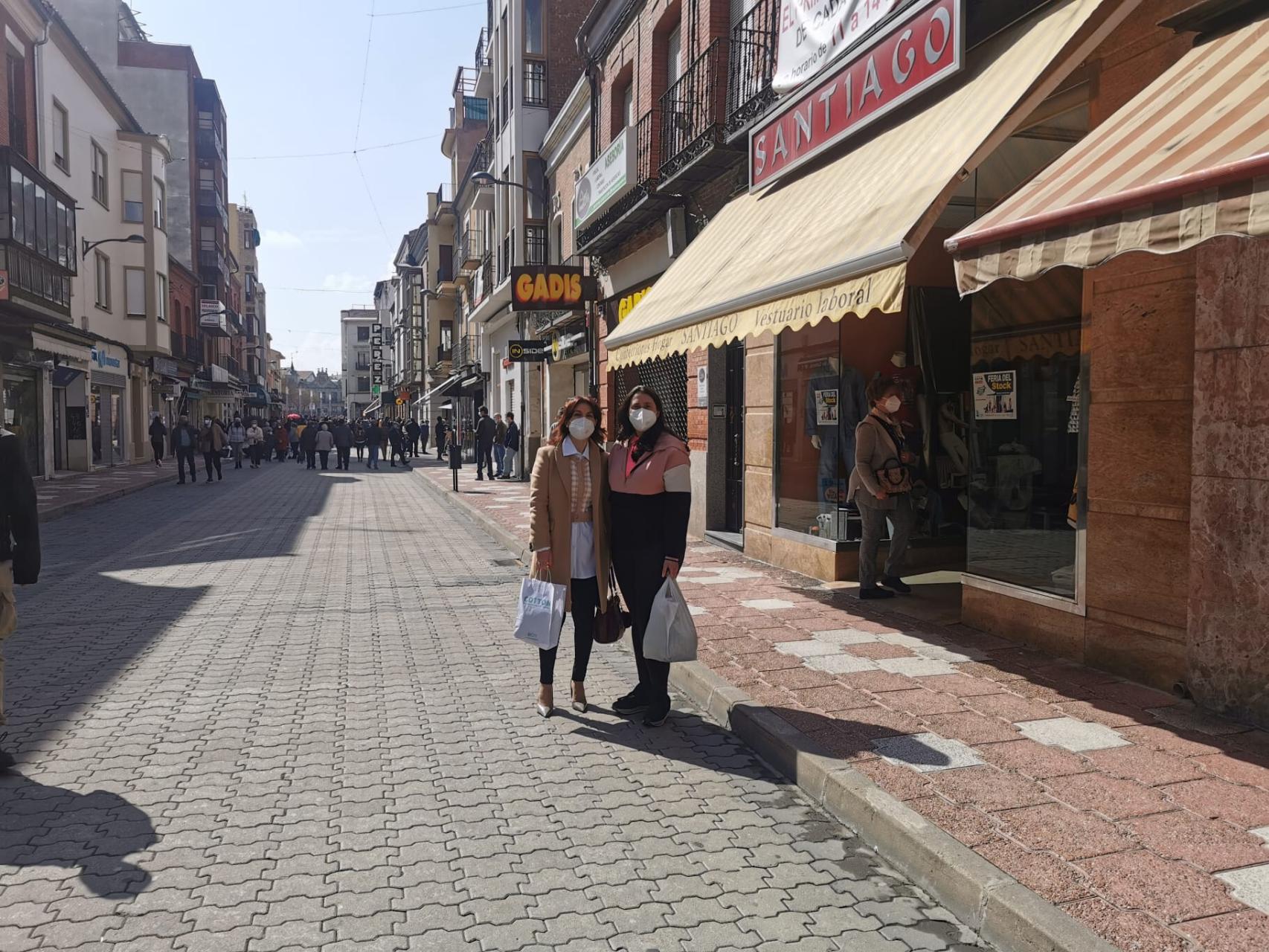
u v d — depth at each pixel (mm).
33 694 5188
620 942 2713
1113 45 4996
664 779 4016
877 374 8266
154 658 6012
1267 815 3262
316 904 2912
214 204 49844
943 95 6059
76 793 3797
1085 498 5152
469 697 5227
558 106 22562
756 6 9734
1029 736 4094
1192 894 2715
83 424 25969
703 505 11180
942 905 2951
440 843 3369
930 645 5766
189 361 40875
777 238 7023
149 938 2705
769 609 6922
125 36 47969
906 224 4801
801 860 3262
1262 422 4082
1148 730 4148
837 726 4270
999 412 5910
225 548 11492
